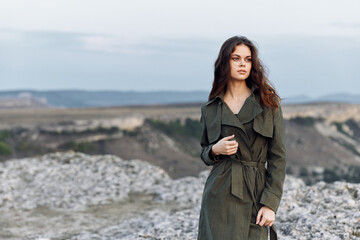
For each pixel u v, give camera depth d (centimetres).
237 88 317
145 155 10300
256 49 312
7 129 10206
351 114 16038
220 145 299
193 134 12194
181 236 614
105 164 1234
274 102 308
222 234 303
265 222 300
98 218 854
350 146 13925
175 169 9712
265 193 302
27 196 977
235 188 305
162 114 12588
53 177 1130
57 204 935
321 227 565
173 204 940
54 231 766
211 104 321
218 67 316
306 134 14012
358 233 541
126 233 718
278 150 308
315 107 15550
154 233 649
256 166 312
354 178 10288
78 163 1246
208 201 313
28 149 9600
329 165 11950
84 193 1015
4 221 812
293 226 586
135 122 11550
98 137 10569
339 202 667
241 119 307
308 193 731
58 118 11738
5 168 1174
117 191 1029
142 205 942
